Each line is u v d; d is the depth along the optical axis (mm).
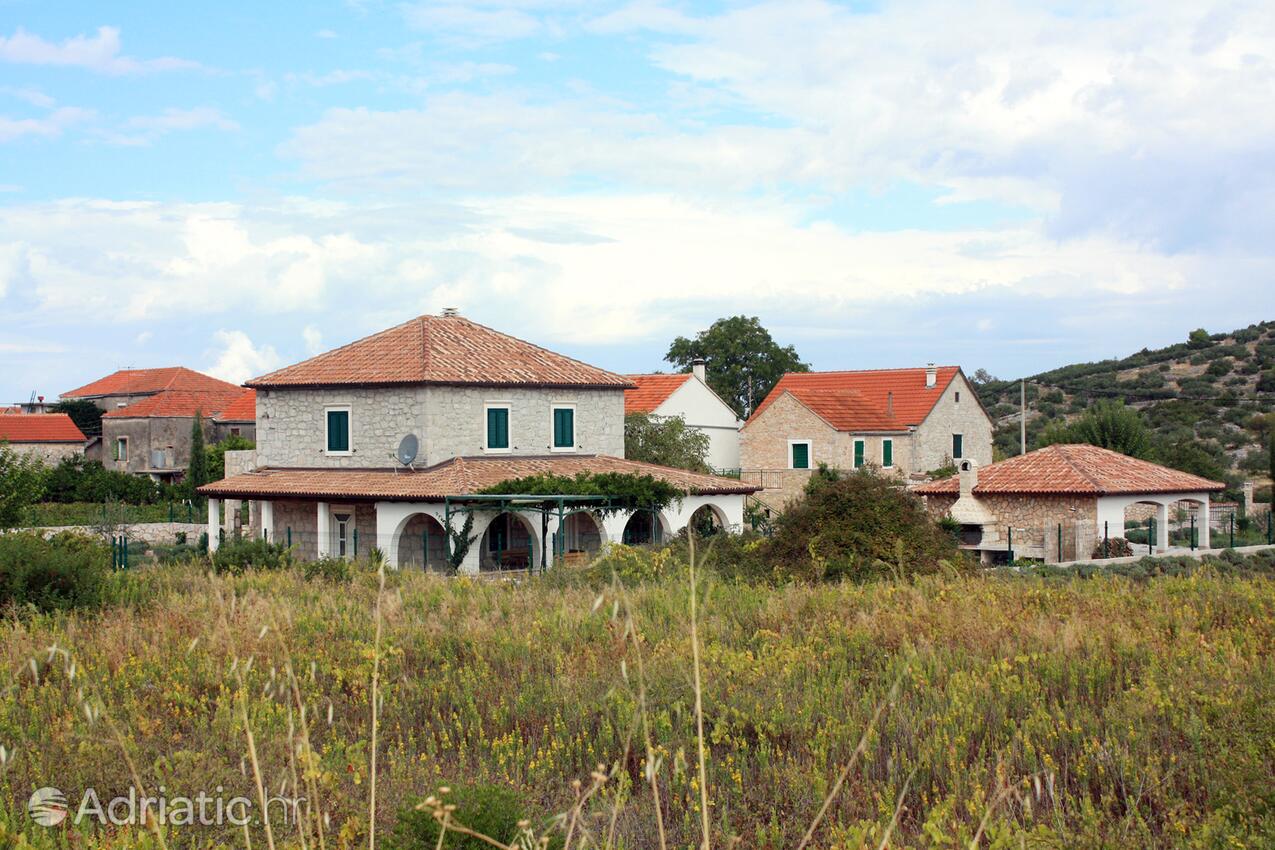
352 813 8727
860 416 60094
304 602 21016
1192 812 8891
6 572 19219
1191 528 40875
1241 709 10609
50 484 66188
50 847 8164
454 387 39031
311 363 42125
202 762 9938
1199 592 18609
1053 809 8922
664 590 21312
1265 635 14961
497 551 36875
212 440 79312
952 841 7766
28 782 9805
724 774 10289
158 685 13320
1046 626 15086
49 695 12461
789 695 12523
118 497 66375
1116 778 9664
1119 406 58250
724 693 12711
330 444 40281
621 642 15055
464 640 16500
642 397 61094
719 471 63906
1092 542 38531
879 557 25641
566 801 9773
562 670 14164
